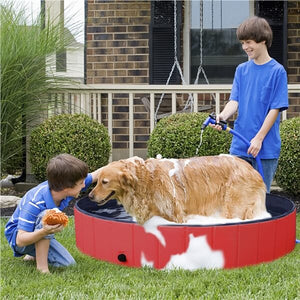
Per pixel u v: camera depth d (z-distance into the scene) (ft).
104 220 12.93
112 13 30.48
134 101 30.40
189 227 11.85
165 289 10.48
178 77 29.91
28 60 21.84
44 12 25.93
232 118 30.55
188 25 31.50
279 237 12.91
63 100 23.97
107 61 30.71
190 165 12.92
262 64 14.35
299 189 20.80
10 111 21.75
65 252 12.82
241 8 32.04
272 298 9.92
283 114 23.75
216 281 10.94
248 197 12.87
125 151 30.25
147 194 12.22
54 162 11.98
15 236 12.25
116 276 11.53
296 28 30.01
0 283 11.07
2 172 25.45
